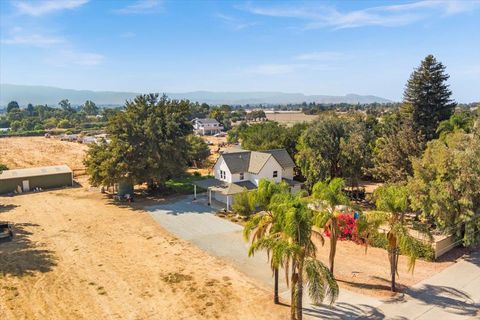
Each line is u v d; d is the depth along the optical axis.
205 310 20.28
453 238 28.33
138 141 45.72
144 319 19.48
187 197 47.41
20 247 30.09
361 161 41.88
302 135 46.66
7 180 50.84
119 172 43.84
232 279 24.08
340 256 27.52
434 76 57.91
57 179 54.81
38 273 25.09
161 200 45.97
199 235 32.88
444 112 58.06
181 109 50.28
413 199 28.23
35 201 46.31
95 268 25.94
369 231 25.19
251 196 22.02
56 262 27.00
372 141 48.28
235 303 20.98
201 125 154.00
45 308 20.59
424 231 23.14
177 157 47.75
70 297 21.83
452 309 19.88
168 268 25.88
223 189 41.16
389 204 21.05
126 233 33.62
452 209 26.61
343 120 47.88
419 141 37.28
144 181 47.22
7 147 103.56
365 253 26.52
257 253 28.50
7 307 20.64
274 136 54.53
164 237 32.41
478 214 26.70
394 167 36.97
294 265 17.69
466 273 24.27
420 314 19.41
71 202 45.69
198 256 28.05
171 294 22.14
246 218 37.53
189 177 58.91
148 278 24.34
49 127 179.25
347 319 19.02
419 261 26.36
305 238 17.17
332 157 44.03
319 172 41.50
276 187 21.31
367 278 23.75
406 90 60.59
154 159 45.62
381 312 19.62
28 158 84.19
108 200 46.53
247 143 57.88
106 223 36.72
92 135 139.88
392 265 21.66
